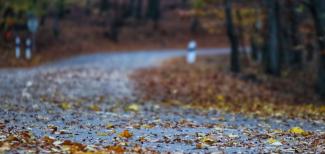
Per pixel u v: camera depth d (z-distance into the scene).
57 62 36.12
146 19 70.06
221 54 50.91
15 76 24.86
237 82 26.88
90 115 14.16
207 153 8.70
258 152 8.95
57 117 13.30
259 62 40.62
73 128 11.47
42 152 8.13
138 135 10.72
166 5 78.12
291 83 28.94
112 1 71.44
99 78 26.34
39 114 13.71
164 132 11.32
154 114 15.36
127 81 25.77
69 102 17.22
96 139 9.98
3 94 18.12
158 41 63.34
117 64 36.53
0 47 36.12
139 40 61.78
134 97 20.12
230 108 17.78
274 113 16.67
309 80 29.78
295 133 11.66
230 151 8.99
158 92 22.09
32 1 38.53
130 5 70.44
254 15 34.84
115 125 12.20
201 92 22.55
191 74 30.12
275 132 11.80
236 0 35.28
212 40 68.56
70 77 25.83
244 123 13.86
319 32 22.48
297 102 21.39
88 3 64.12
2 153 7.79
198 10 35.28
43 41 43.22
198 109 17.30
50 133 10.52
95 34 56.09
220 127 12.55
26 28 42.44
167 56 47.16
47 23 52.50
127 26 65.62
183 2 75.94
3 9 38.12
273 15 30.75
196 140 10.05
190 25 70.69
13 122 11.92
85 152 8.25
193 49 40.44
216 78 28.02
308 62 36.62
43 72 27.67
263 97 22.31
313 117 15.80
